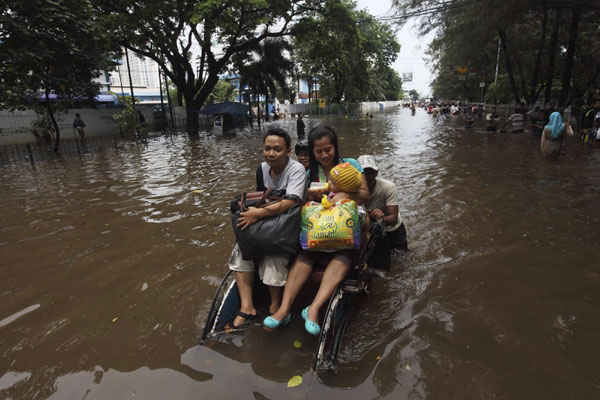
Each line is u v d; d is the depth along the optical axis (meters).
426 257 4.25
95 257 4.46
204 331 2.81
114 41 18.61
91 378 2.48
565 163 9.70
